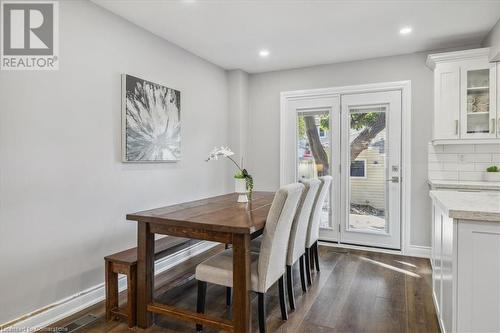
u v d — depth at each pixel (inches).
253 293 107.0
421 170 145.3
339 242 163.8
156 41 128.0
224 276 79.9
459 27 120.3
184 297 104.8
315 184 102.4
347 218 161.6
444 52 140.8
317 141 169.5
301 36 129.8
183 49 144.3
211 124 164.9
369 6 104.7
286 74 175.9
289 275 95.3
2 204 77.7
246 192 113.4
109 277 89.8
